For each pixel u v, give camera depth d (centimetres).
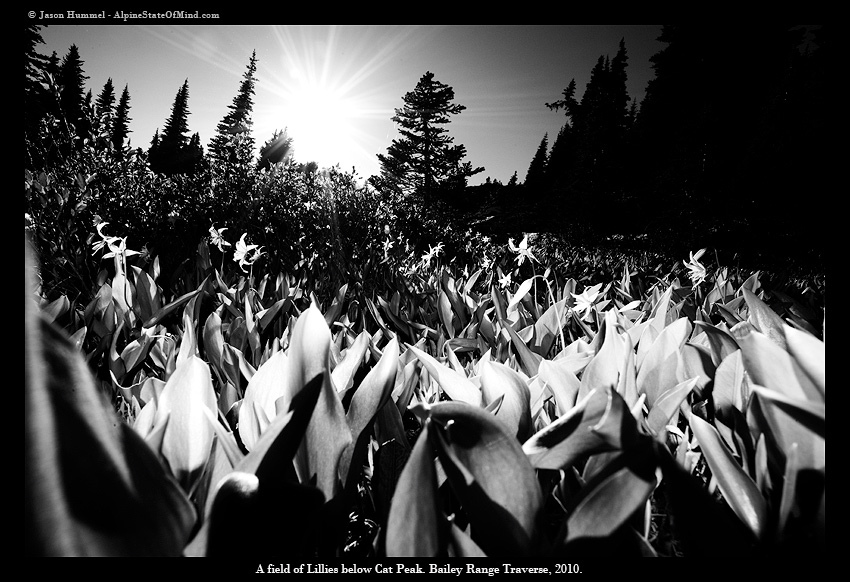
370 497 82
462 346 176
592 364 92
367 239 612
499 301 203
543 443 62
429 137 4925
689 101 2961
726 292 296
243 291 271
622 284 352
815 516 57
